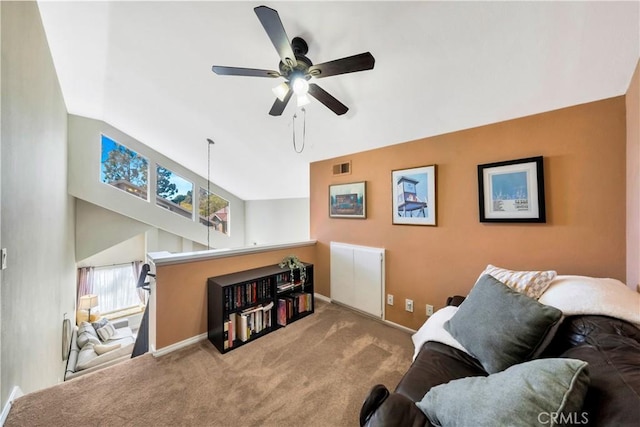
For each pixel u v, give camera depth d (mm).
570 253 1782
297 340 2420
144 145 5176
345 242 3248
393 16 1505
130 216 5043
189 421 1479
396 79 1938
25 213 1838
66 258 4051
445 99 1983
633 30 1257
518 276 1590
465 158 2242
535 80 1643
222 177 5680
